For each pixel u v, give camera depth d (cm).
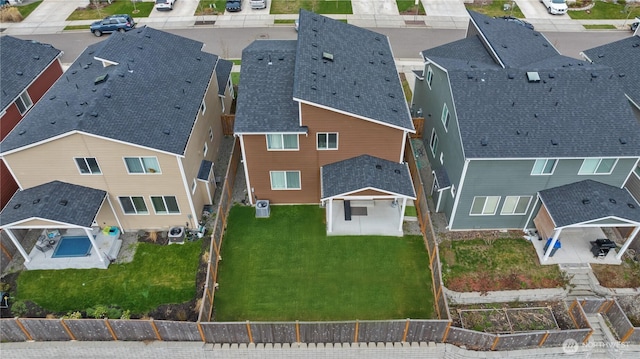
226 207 2717
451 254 2450
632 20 4822
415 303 2247
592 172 2344
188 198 2473
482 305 2280
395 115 2470
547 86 2422
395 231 2591
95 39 4575
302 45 2680
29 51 3153
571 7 5147
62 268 2402
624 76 2802
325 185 2450
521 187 2394
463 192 2409
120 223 2575
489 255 2453
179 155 2259
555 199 2352
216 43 4500
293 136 2444
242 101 2525
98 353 2084
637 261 2416
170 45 3005
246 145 2467
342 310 2214
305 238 2567
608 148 2233
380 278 2356
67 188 2356
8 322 2031
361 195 2388
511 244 2514
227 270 2398
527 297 2275
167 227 2627
